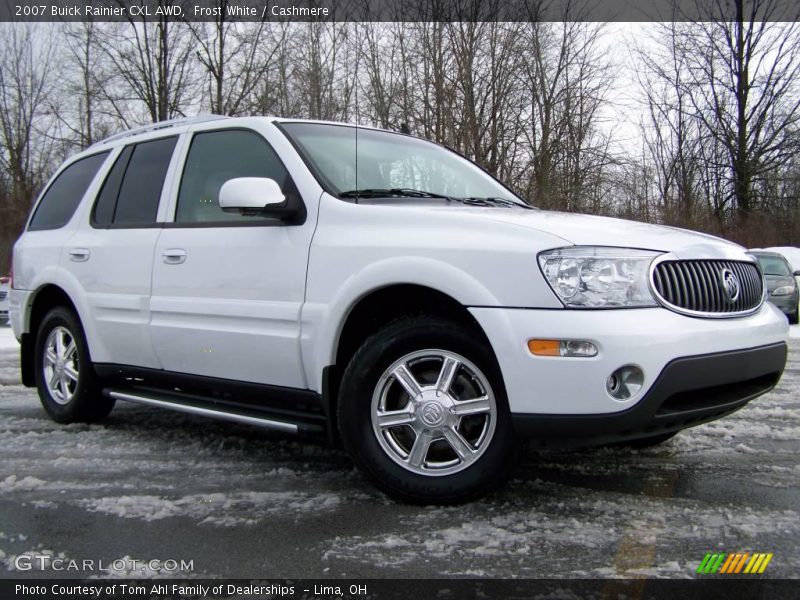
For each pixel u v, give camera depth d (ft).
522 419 9.17
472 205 12.31
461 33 55.83
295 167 11.91
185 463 12.64
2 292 43.45
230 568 8.23
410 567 8.19
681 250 9.87
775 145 84.84
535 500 10.37
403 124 16.20
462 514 9.80
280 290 11.37
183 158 13.89
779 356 10.69
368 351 10.32
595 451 13.10
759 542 8.82
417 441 10.07
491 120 57.82
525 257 9.30
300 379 11.23
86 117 70.64
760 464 12.24
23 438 14.61
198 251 12.60
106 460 12.87
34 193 80.02
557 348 8.98
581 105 61.67
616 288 9.13
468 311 9.49
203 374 12.66
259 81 59.52
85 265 14.96
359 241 10.65
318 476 11.76
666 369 8.94
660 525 9.39
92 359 14.78
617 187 64.69
